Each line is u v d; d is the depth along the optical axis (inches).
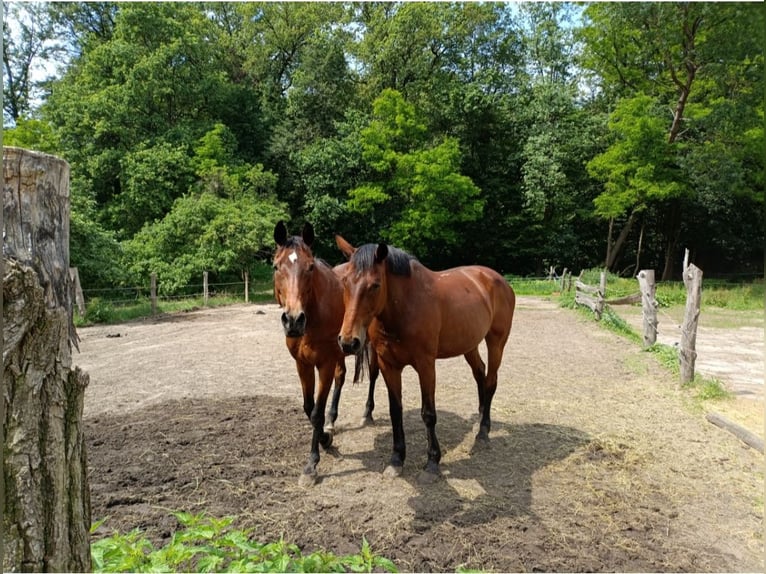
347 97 1048.2
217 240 611.2
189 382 244.2
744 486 140.6
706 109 787.4
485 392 175.5
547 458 158.1
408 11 962.1
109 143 805.2
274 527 116.5
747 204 959.6
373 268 127.3
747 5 654.5
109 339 363.9
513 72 1133.1
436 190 845.8
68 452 59.8
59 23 992.2
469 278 168.1
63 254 59.2
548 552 108.3
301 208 936.9
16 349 54.0
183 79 872.3
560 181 912.3
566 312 534.9
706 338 382.0
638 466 152.8
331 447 164.6
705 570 103.5
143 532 111.8
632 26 784.9
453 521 120.0
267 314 515.8
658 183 779.4
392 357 142.7
